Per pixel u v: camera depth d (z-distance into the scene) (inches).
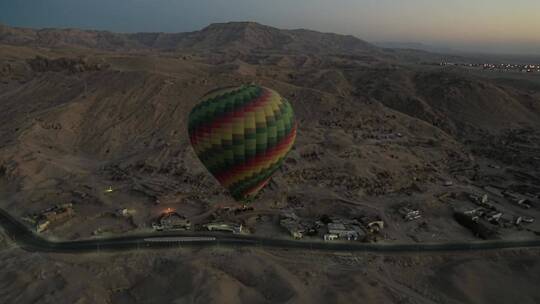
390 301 1702.8
